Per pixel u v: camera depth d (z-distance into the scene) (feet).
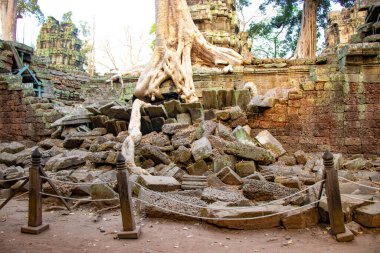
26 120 44.11
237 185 22.75
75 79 71.77
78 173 26.25
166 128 30.60
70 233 16.21
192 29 43.27
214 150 26.21
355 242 14.65
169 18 43.39
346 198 17.47
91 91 69.10
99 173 26.25
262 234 15.85
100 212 19.86
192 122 32.58
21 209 21.01
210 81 42.11
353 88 32.45
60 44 116.67
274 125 33.32
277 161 29.04
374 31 40.81
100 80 69.41
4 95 46.01
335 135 32.37
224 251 13.84
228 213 16.44
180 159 26.22
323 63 39.50
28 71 58.29
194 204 17.89
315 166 26.50
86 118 37.99
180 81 39.52
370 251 13.64
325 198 16.21
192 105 32.35
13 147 35.45
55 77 69.00
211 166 25.52
